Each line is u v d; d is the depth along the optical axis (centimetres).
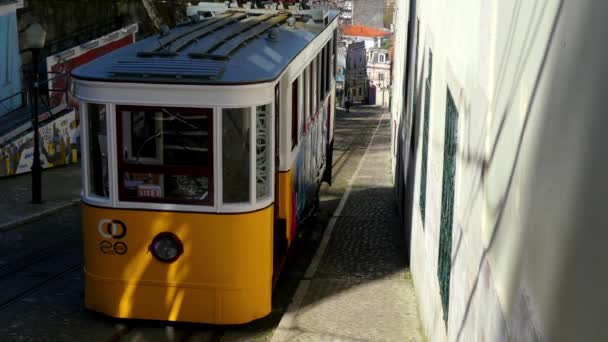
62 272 1076
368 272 1055
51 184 1872
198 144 776
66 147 2252
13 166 1958
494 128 420
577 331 262
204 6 1299
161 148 781
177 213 788
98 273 818
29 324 846
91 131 797
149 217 793
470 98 504
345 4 7881
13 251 1207
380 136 3519
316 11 1256
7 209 1516
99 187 805
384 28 9100
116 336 816
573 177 276
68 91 2333
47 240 1295
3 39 2247
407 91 1352
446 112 654
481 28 475
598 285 242
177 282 802
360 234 1305
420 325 825
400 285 987
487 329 416
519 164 358
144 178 790
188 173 782
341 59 6600
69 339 805
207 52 838
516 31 378
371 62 8656
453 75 607
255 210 793
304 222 1277
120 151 786
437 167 712
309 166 1183
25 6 2386
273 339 777
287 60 890
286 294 991
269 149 804
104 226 803
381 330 809
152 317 816
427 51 918
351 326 820
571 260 273
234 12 1297
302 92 1056
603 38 250
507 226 378
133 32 2770
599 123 250
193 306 806
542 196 316
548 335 296
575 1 282
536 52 336
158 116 774
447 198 615
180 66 794
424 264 810
